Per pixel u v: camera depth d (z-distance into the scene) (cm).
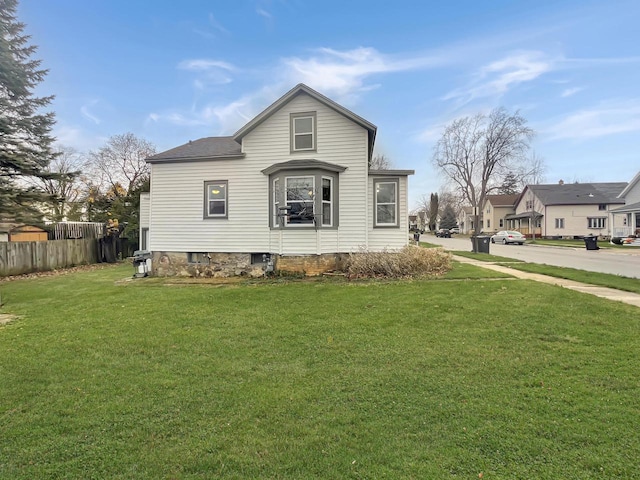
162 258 1338
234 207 1289
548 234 4416
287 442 275
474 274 1148
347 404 333
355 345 498
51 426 304
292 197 1208
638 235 3081
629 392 345
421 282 1003
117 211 2439
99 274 1485
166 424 304
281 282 1080
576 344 482
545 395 342
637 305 694
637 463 242
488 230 6256
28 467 251
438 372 401
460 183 4769
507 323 581
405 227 1262
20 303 862
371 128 1213
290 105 1259
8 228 1980
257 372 413
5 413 327
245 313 692
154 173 1349
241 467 248
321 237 1191
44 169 1831
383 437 279
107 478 239
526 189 5072
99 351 491
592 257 1920
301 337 539
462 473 237
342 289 925
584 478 229
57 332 589
